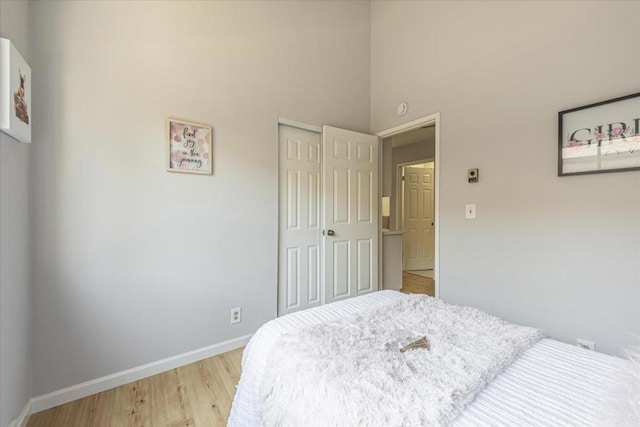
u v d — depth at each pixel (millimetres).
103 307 1732
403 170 5234
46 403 1556
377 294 1647
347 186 2941
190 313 2061
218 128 2178
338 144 2865
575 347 1010
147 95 1873
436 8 2539
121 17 1780
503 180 2074
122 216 1791
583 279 1699
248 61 2340
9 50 1185
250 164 2352
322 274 2818
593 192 1661
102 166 1723
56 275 1592
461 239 2336
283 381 873
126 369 1810
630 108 1528
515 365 891
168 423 1473
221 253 2203
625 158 1542
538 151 1891
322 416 713
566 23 1765
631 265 1535
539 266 1886
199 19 2088
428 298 1534
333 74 2924
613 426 591
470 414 674
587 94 1681
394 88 2961
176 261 1999
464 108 2324
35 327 1537
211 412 1555
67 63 1611
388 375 800
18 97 1266
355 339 1028
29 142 1397
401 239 3777
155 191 1909
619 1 1567
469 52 2289
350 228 2971
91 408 1574
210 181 2145
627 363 795
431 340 1024
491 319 1230
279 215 2568
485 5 2180
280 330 1160
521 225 1976
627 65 1544
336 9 2939
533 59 1915
